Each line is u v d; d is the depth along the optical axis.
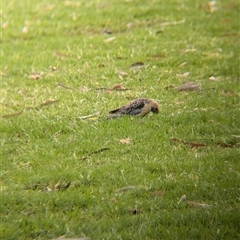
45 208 9.45
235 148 11.43
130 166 10.59
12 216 9.25
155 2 21.09
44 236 8.84
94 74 15.05
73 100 13.44
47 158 10.97
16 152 11.30
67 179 10.25
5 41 17.92
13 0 21.72
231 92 14.05
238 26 19.11
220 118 12.56
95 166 10.68
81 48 16.92
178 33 18.22
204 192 9.82
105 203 9.54
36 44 17.47
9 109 13.05
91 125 12.09
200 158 10.89
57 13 20.05
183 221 9.04
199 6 20.83
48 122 12.25
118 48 16.92
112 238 8.64
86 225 8.97
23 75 15.20
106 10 20.14
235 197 9.71
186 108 13.09
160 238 8.72
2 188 10.02
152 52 16.48
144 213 9.33
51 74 15.08
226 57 16.36
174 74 15.14
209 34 18.34
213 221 9.04
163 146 11.38
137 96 13.62
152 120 12.37
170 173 10.45
